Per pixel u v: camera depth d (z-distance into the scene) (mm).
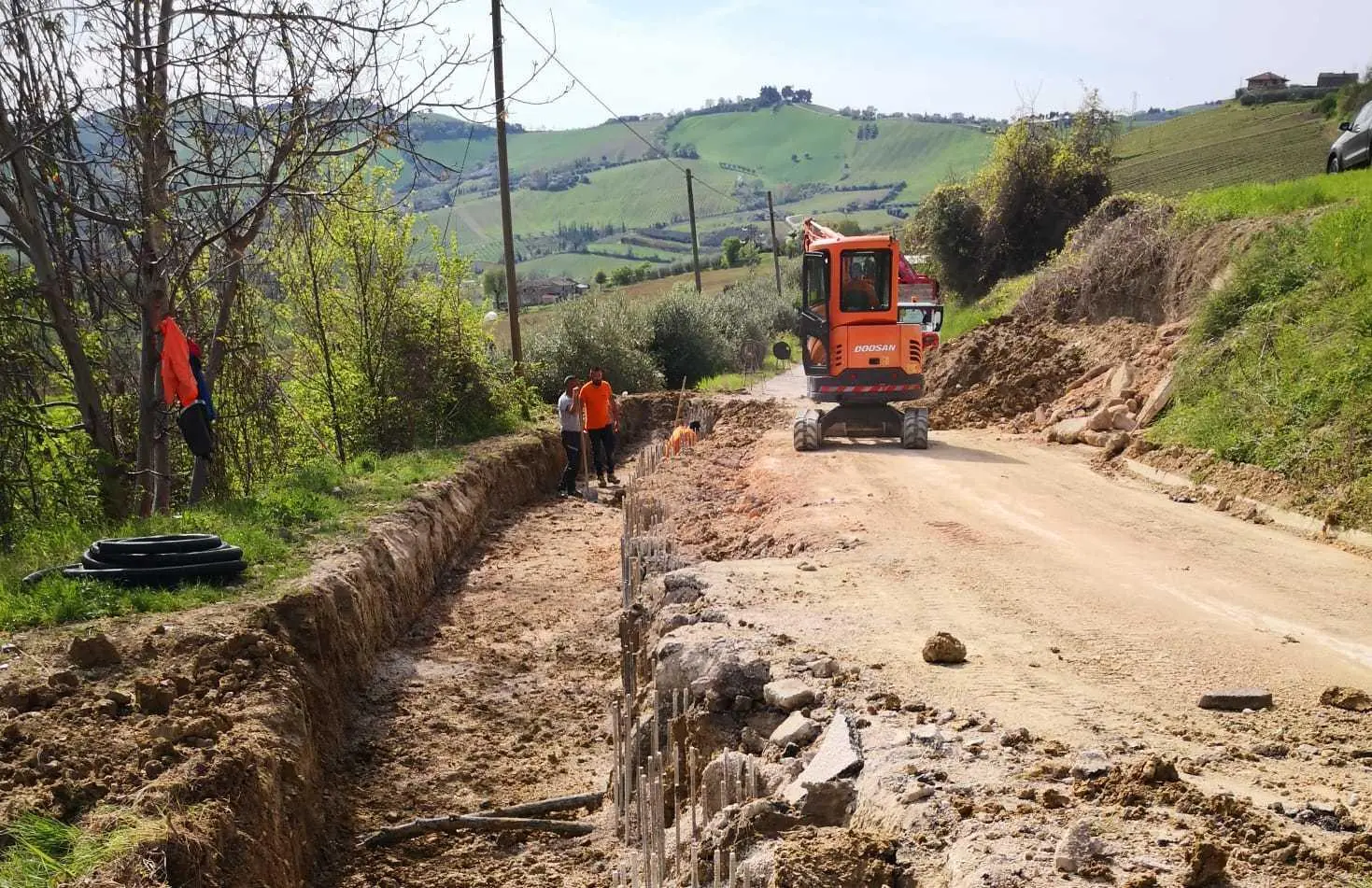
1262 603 8773
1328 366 13672
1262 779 5262
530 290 91438
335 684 9430
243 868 5820
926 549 10906
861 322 18875
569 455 21188
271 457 16938
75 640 7617
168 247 12844
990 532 11672
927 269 46156
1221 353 16391
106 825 5445
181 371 12055
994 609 8688
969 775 5316
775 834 5344
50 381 14086
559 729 9734
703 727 6898
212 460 15523
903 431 18609
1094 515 12633
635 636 9523
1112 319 22203
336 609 10016
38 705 6922
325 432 19547
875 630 8094
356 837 7762
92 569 9336
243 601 9172
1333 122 59312
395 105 12211
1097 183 43625
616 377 33000
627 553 11398
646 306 40719
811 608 8789
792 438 20609
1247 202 21047
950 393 23297
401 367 20297
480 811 8172
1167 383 17234
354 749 9102
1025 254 43812
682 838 6414
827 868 4543
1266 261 16984
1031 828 4648
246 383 16016
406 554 12852
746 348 44938
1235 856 4277
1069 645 7660
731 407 27594
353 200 18031
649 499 14312
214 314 15773
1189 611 8570
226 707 7324
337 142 13125
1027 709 6320
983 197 45062
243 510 12469
